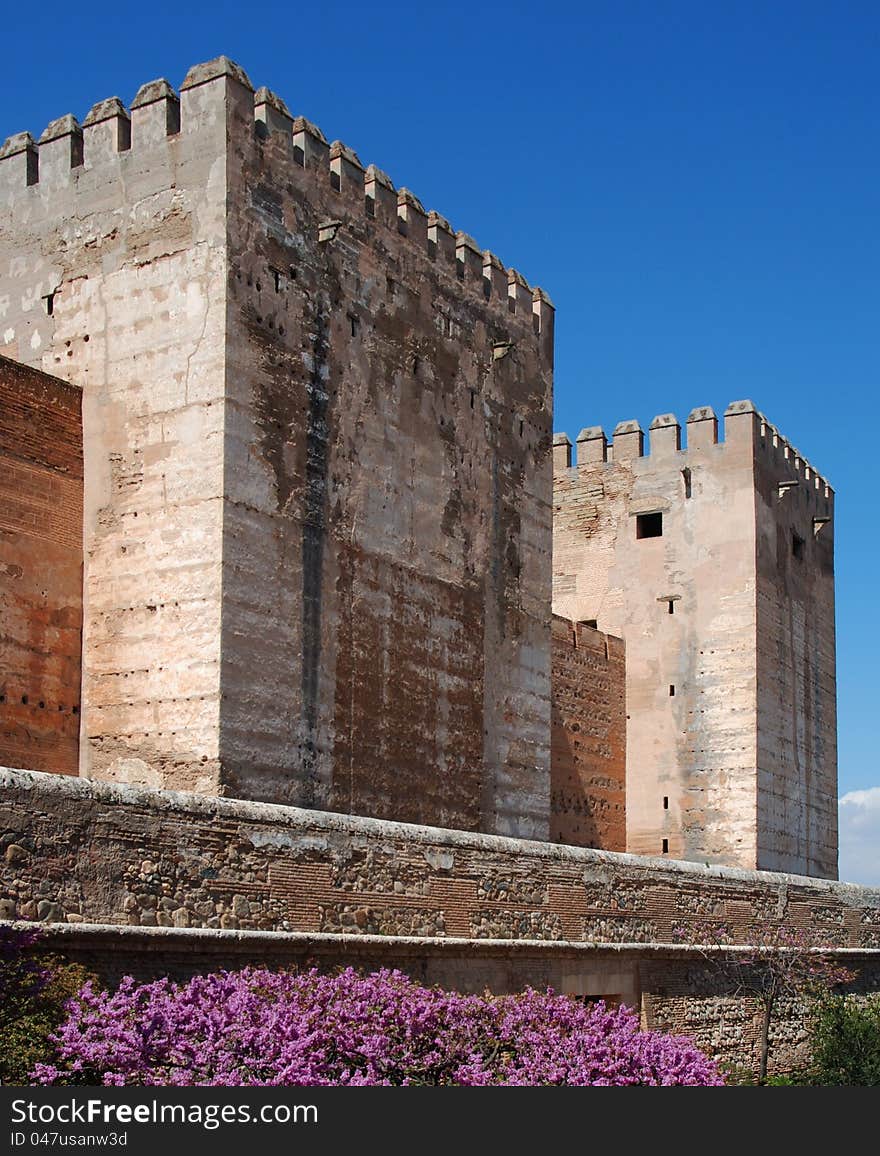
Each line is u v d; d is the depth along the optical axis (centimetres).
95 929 1409
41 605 2169
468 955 1917
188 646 2123
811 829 3900
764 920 2744
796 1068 2675
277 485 2239
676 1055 1553
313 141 2394
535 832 2838
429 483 2619
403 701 2488
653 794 3688
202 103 2245
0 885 1352
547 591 2975
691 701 3691
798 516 4006
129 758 2144
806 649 3988
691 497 3791
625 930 2300
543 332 3055
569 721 3484
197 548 2138
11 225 2420
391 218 2588
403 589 2516
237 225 2211
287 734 2206
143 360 2236
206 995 1391
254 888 1633
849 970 3011
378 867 1817
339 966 1706
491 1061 1471
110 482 2239
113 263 2294
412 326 2614
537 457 2986
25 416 2191
